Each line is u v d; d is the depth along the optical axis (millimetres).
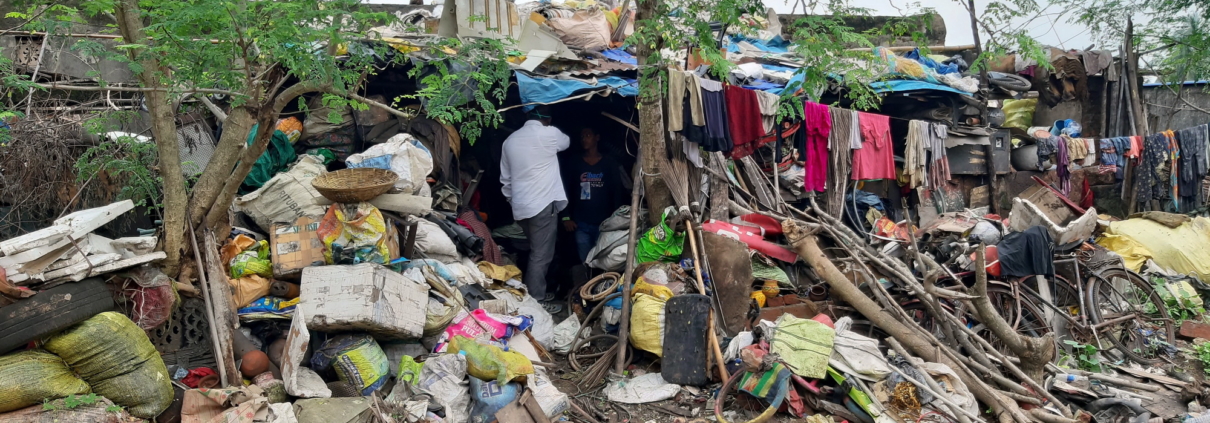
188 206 4664
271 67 4082
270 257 5203
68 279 3908
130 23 4168
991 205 9477
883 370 4922
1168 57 13047
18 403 3621
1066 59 10680
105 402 3826
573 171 7695
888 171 7852
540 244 6977
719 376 5387
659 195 6586
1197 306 7527
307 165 5793
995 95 9812
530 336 5789
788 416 4945
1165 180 10469
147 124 6609
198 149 6332
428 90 4602
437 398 4500
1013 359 5641
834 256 6707
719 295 5992
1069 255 6910
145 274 4348
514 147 6910
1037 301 6578
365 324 4652
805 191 7844
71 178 5578
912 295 6207
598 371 5594
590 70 7234
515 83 6879
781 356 5062
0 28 6855
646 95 5977
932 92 8562
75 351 3814
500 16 6977
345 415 4109
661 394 5203
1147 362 6383
